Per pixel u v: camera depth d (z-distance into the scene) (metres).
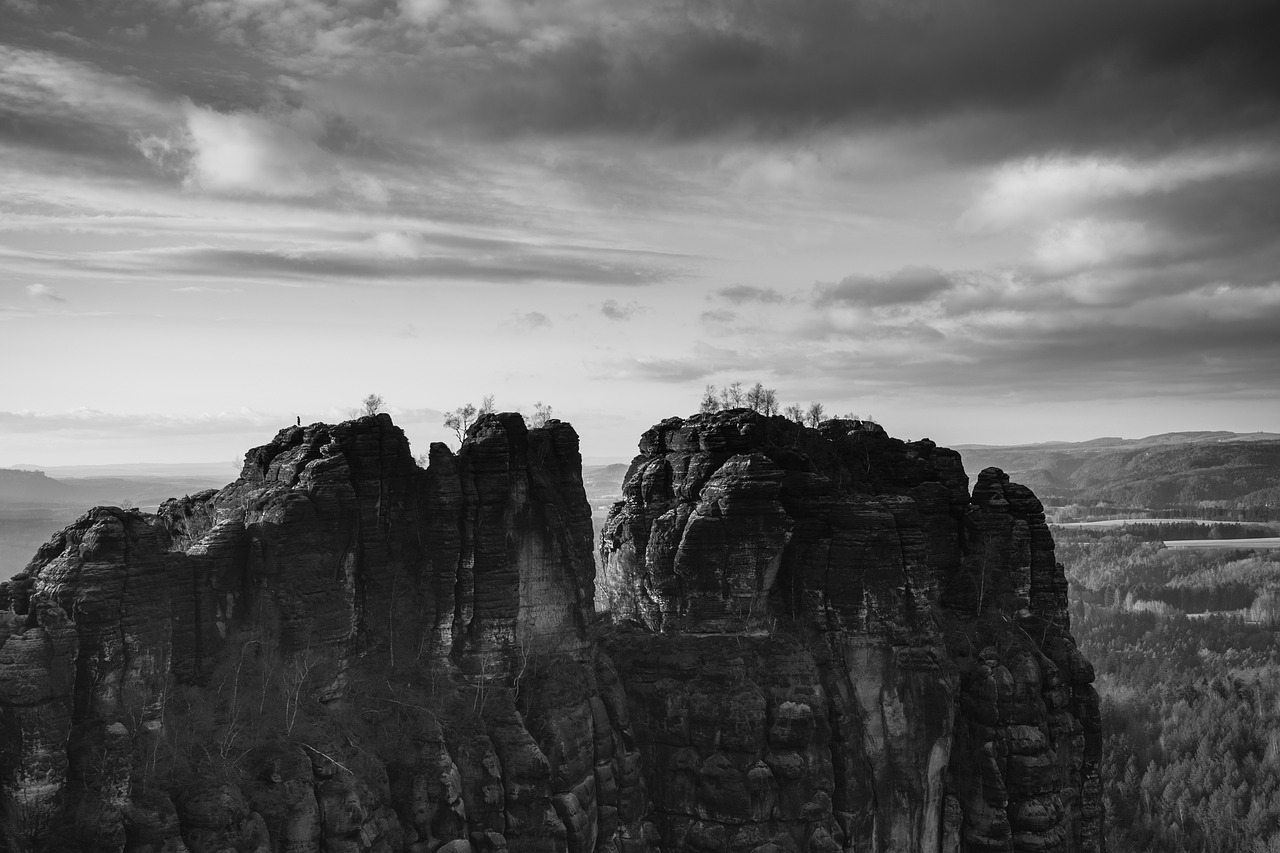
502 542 117.38
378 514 112.06
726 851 119.50
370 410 122.19
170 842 87.19
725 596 129.88
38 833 84.94
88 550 91.38
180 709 96.81
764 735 122.81
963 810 133.75
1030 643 143.00
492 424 120.25
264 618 103.31
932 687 131.00
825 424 155.00
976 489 156.00
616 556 142.88
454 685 112.81
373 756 103.19
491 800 106.50
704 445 136.75
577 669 121.94
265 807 93.31
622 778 120.50
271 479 111.81
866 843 126.81
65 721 86.88
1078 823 144.12
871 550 131.62
